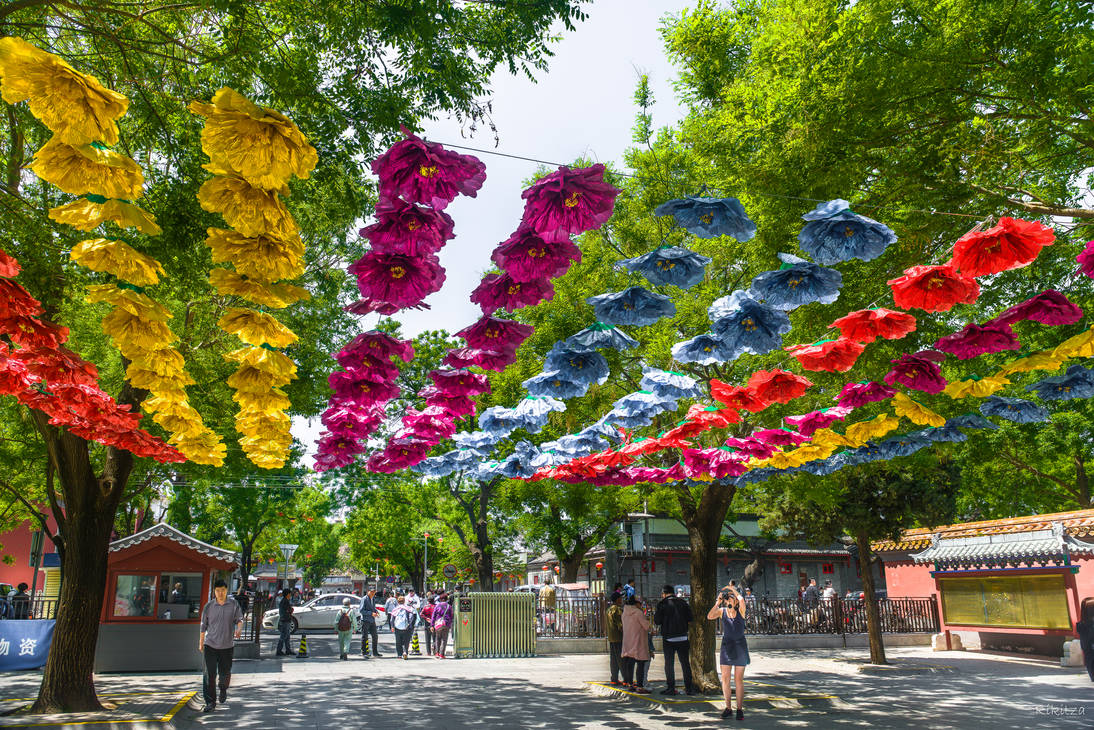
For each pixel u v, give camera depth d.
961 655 19.62
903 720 10.24
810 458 9.78
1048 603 17.50
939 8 7.48
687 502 13.45
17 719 9.38
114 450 11.27
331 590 112.00
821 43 7.62
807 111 7.69
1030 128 8.13
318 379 14.80
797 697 11.80
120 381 13.22
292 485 37.81
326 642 27.45
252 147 3.38
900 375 6.58
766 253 8.83
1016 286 9.34
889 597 25.52
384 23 6.48
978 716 10.49
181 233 7.33
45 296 7.45
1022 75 7.13
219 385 13.48
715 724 10.05
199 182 7.48
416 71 7.07
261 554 55.84
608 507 14.86
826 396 10.81
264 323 4.56
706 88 10.34
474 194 4.02
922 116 7.73
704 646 12.84
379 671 16.80
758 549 35.56
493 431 8.66
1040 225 4.23
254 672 16.41
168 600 16.50
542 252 4.30
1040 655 18.66
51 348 5.34
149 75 7.51
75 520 10.67
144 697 11.48
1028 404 8.33
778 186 7.93
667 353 10.77
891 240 4.91
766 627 22.77
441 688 13.78
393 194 3.95
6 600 18.92
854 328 5.45
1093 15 6.94
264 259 3.94
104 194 3.59
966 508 33.47
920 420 7.12
